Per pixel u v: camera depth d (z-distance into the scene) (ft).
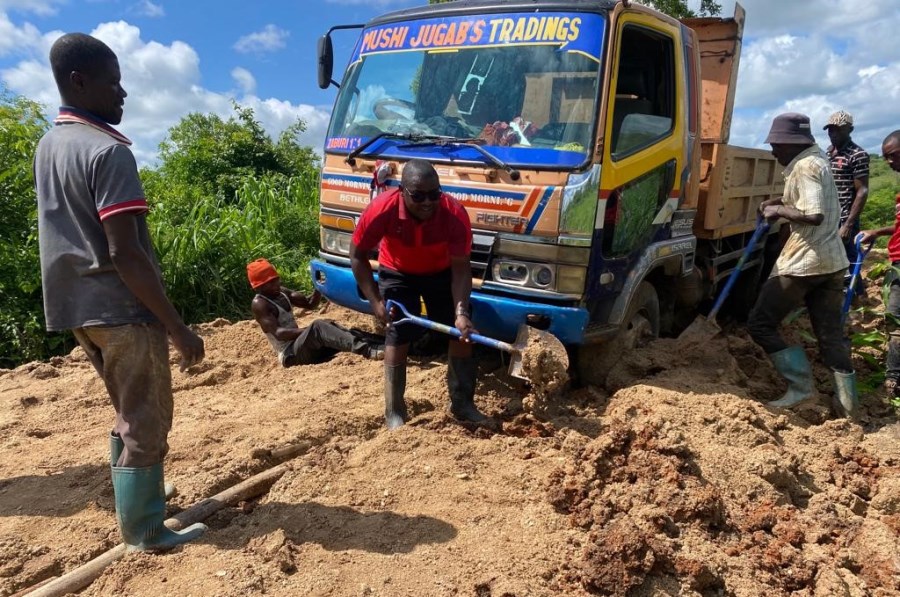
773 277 17.08
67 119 9.71
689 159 18.80
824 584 10.78
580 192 14.66
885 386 18.86
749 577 10.82
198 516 11.48
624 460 13.08
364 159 17.37
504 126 15.71
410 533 11.19
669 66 17.71
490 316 15.55
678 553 11.00
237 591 9.60
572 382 17.66
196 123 54.19
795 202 16.40
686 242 19.26
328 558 10.48
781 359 17.12
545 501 12.10
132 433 10.18
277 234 34.24
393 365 14.74
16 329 23.26
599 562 10.28
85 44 9.53
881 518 12.96
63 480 12.85
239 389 17.88
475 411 15.23
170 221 30.63
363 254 14.43
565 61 15.44
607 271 15.76
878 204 52.65
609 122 14.99
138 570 10.09
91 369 20.15
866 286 28.07
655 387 16.15
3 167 25.91
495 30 16.49
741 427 14.66
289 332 19.83
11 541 10.85
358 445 13.99
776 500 13.03
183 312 27.35
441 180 15.96
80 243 9.57
